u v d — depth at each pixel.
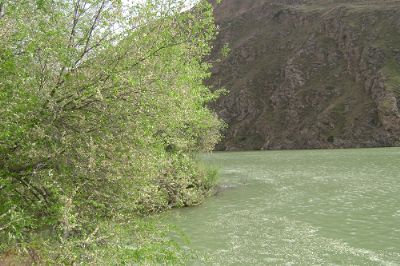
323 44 138.38
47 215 7.73
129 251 7.66
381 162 51.28
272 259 13.98
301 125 123.25
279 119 131.00
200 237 16.94
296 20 160.00
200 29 8.27
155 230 8.55
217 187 31.41
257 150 126.25
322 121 116.56
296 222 19.69
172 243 8.65
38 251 7.05
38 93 7.31
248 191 30.50
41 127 7.35
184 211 22.67
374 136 104.06
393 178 35.03
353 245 15.52
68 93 7.60
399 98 105.31
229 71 162.12
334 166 49.41
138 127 7.85
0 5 7.29
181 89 8.91
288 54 149.75
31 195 8.30
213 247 15.44
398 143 99.69
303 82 133.88
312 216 20.97
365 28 129.88
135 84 7.29
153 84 7.89
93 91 7.25
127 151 7.88
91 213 8.05
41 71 7.46
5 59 7.00
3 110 6.71
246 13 190.12
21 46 7.42
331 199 25.97
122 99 7.64
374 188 29.83
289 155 80.56
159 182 11.12
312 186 32.28
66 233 6.93
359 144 104.88
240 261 13.75
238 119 143.00
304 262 13.66
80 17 7.92
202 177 27.86
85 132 7.78
